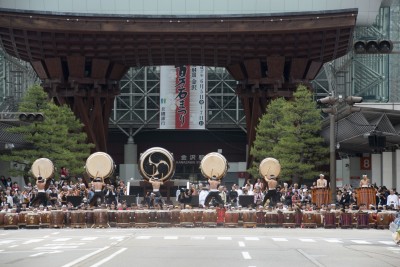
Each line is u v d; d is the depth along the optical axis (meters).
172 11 121.50
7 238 52.59
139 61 124.69
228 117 169.88
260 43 117.44
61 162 103.12
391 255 39.47
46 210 67.75
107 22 115.19
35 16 113.62
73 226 67.50
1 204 76.12
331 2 121.44
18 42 116.62
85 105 123.94
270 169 80.69
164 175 80.56
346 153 126.62
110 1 120.69
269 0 121.44
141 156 80.56
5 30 114.75
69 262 34.12
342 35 115.00
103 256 37.31
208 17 115.12
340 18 112.50
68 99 123.06
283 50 118.06
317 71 121.88
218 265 33.16
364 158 118.94
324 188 76.69
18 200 81.94
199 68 161.88
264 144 111.62
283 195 83.12
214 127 170.38
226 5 121.75
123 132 172.00
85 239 50.91
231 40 117.38
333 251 41.59
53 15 114.12
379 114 89.31
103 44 118.69
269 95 121.12
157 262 34.31
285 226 67.81
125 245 44.91
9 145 100.31
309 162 106.94
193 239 50.62
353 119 90.00
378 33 140.12
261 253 39.62
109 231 61.75
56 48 117.75
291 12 113.31
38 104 107.44
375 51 46.38
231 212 67.81
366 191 71.75
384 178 102.00
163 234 56.78
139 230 63.19
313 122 106.19
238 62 122.94
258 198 78.69
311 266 33.00
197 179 179.12
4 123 106.75
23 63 150.50
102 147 126.44
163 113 162.38
